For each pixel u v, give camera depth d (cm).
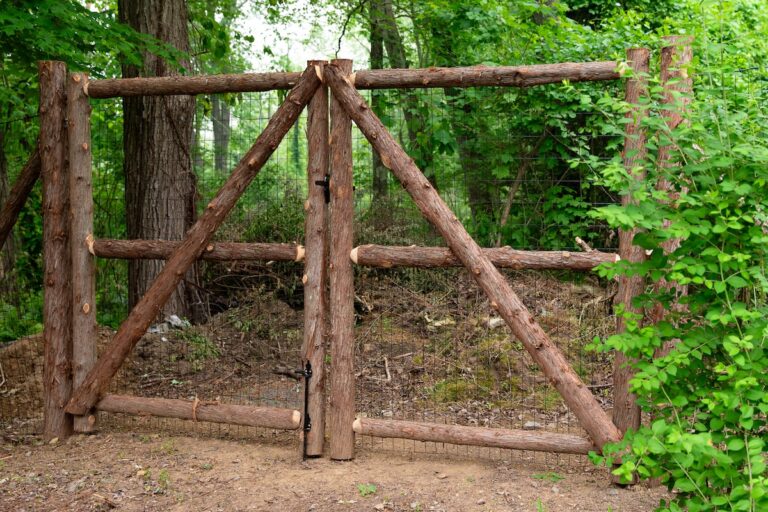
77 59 723
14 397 609
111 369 512
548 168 536
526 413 554
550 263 429
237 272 725
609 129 365
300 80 465
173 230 754
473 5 903
